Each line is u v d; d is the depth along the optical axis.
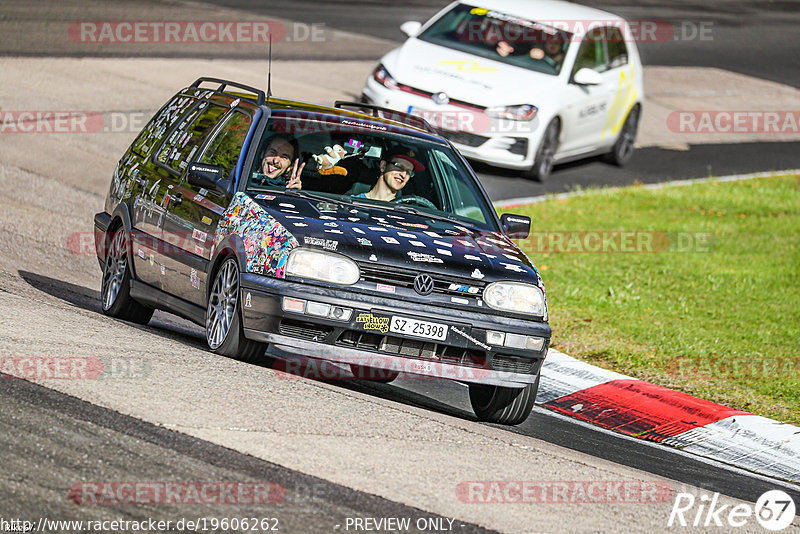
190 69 51.47
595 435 20.84
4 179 35.91
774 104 65.94
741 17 93.94
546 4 45.62
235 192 20.17
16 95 44.62
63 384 15.84
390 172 21.41
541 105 41.34
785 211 45.53
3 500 12.12
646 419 22.59
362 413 17.03
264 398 16.69
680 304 32.09
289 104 22.34
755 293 34.12
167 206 22.05
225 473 13.60
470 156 41.22
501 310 19.00
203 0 69.44
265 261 18.42
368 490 13.86
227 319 19.31
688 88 66.25
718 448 21.42
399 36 66.44
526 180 43.31
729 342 28.81
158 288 22.23
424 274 18.55
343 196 20.78
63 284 26.61
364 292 18.30
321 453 14.81
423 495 14.05
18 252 29.03
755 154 55.22
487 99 40.62
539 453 17.06
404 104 40.38
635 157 51.12
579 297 31.64
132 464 13.48
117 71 49.72
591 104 44.44
